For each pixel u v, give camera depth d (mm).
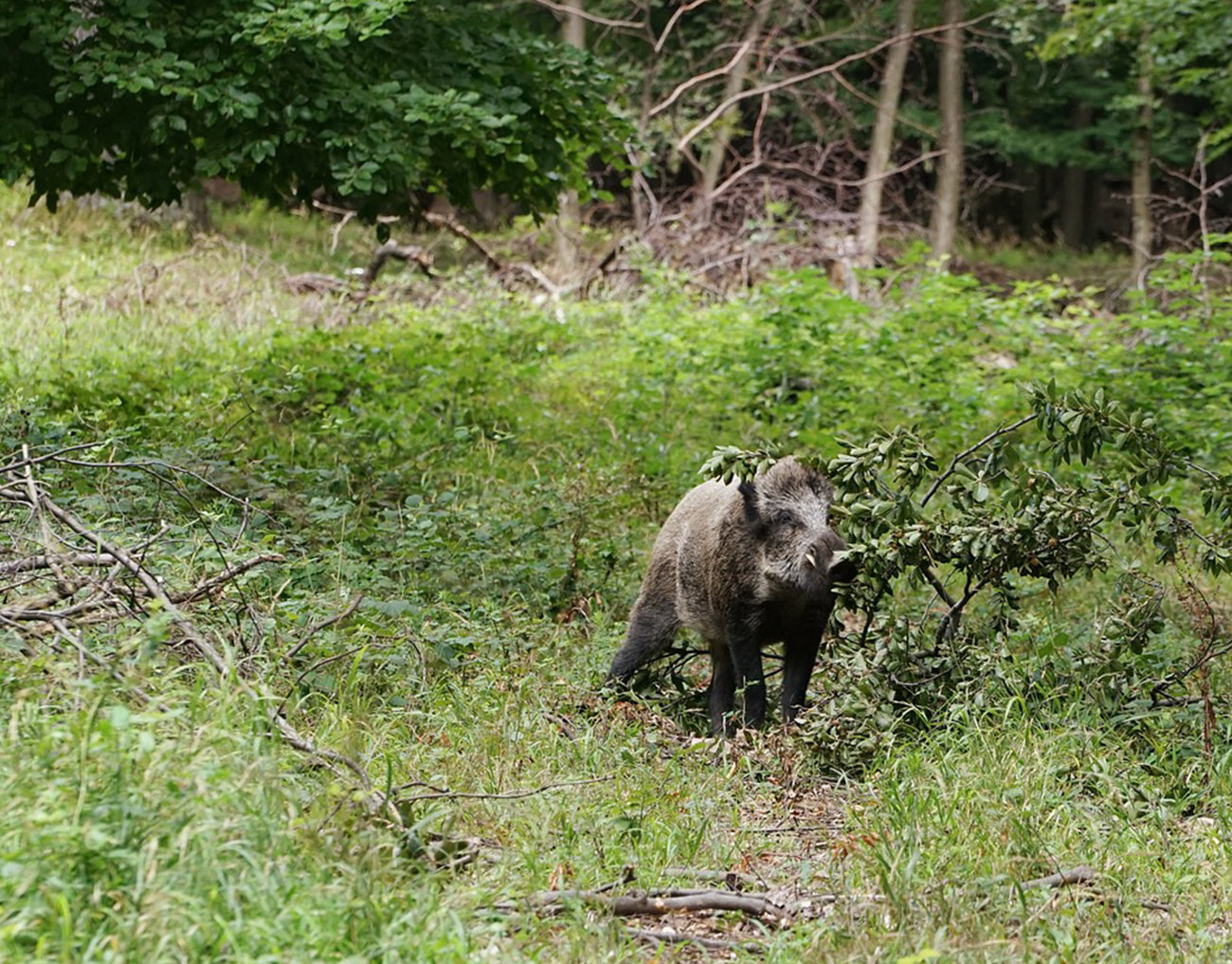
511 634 11094
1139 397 20234
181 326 22984
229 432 15352
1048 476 10422
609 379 21234
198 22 15422
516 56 17000
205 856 5680
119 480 12336
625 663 11266
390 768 7035
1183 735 10109
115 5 15164
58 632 7555
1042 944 6672
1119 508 10359
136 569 8227
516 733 9055
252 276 28266
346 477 13750
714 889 7336
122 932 5227
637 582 13273
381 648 9953
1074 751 9172
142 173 15945
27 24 14609
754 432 18312
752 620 10391
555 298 28797
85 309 23734
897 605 13047
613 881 7293
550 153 17109
